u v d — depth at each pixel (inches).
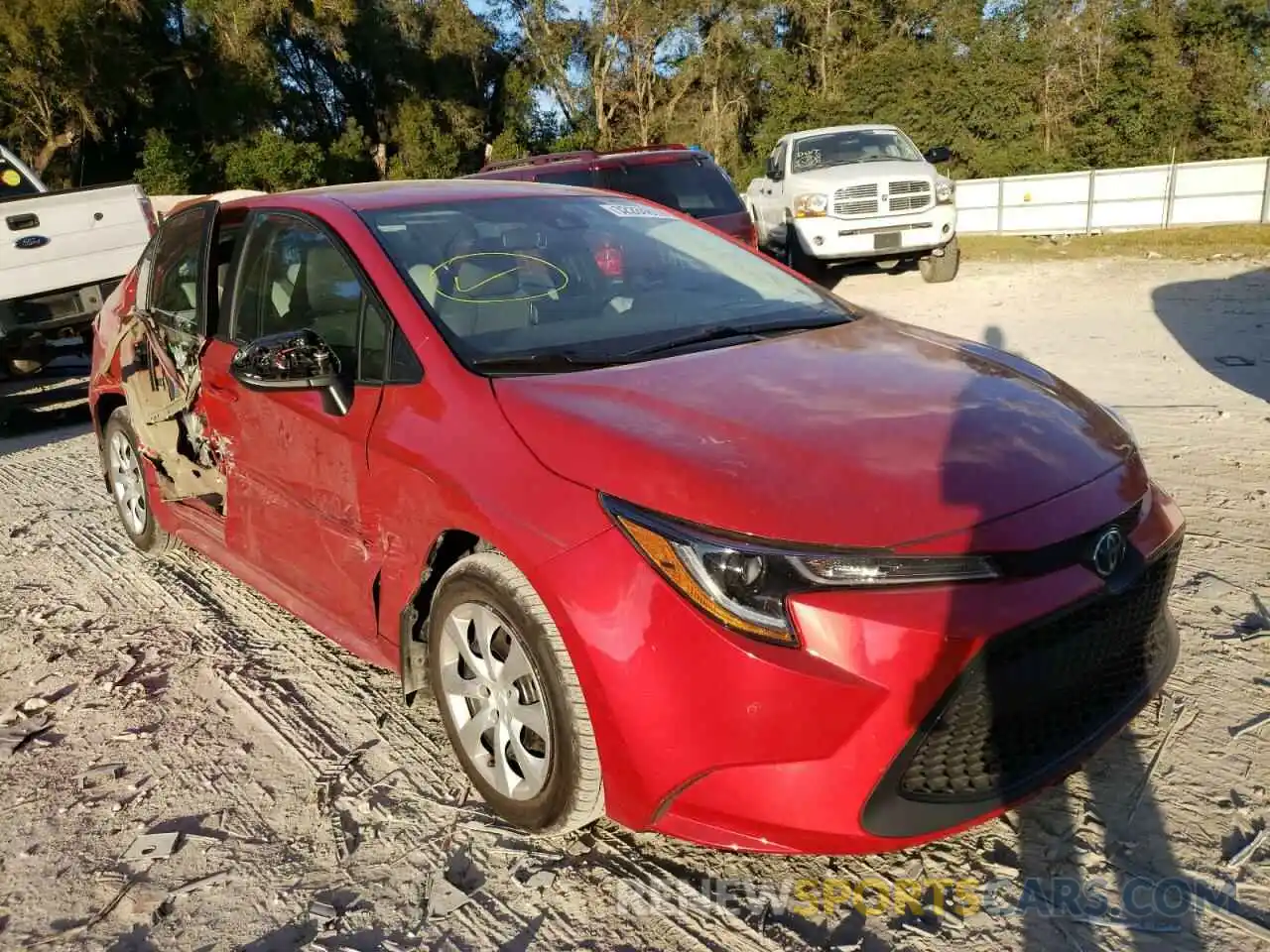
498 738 107.1
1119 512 97.7
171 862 109.9
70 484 265.1
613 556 92.5
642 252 150.8
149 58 1445.6
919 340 132.0
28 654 163.6
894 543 87.3
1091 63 1428.4
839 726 85.7
